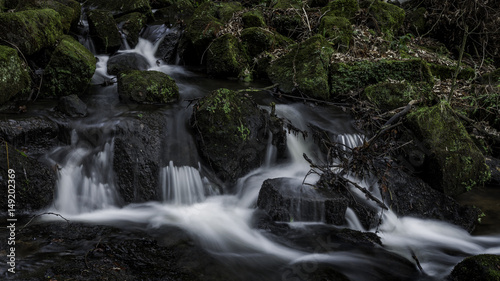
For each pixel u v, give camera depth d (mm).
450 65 8562
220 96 5508
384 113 6449
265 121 5801
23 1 7328
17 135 4777
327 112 6797
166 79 6375
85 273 3348
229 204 5148
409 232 4879
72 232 4105
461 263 3818
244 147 5504
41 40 6246
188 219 4691
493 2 9648
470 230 4969
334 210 4668
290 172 5781
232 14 8969
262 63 8062
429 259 4270
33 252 3621
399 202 5227
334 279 3705
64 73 6039
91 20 8148
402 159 6012
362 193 5262
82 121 5355
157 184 5027
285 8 9734
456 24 9883
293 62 7430
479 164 5848
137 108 5863
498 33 9742
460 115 6637
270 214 4707
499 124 7270
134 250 3848
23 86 5562
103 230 4215
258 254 4059
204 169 5402
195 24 8328
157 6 10844
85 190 4855
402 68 7195
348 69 7219
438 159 5594
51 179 4629
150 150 5109
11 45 5750
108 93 6508
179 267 3680
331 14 9445
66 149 5090
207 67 7930
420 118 5883
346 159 5250
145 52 8875
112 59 7648
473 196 5879
